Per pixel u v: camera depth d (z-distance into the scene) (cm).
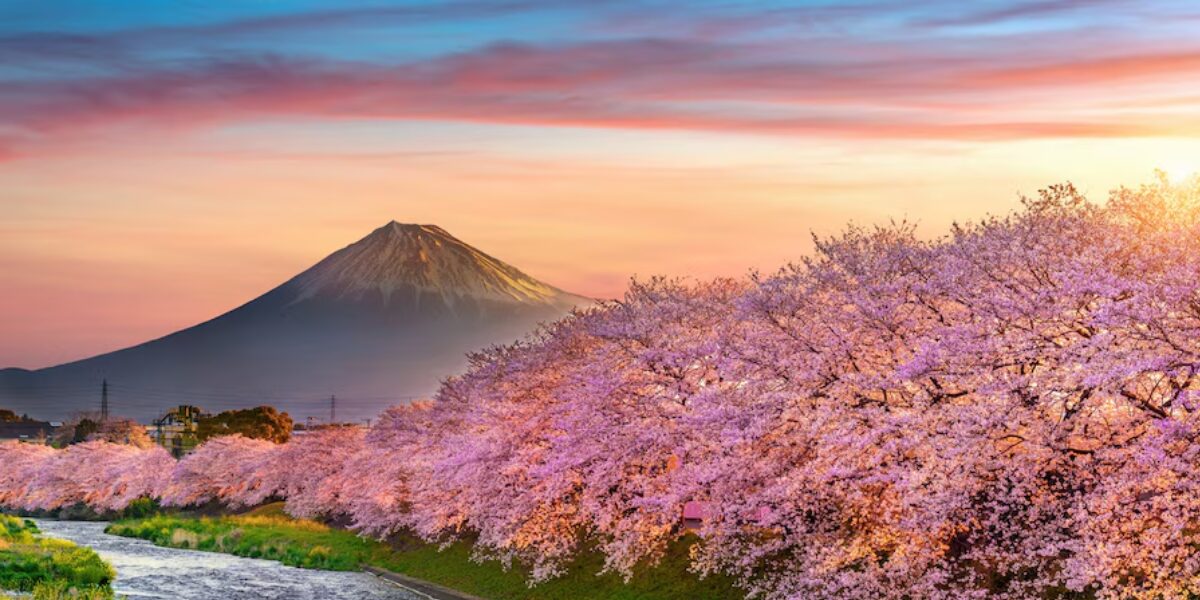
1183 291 2141
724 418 3059
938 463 2408
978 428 2345
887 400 2797
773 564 3114
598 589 3938
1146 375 2245
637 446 3669
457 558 5334
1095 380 2116
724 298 3953
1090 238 2567
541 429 4600
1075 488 2356
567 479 4078
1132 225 2519
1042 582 2344
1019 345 2400
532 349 5003
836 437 2655
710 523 3164
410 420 7294
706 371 3706
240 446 11050
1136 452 2195
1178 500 2081
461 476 4897
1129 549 2125
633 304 4256
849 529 2891
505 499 4688
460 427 5841
